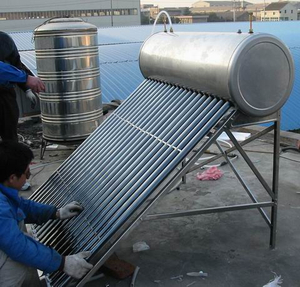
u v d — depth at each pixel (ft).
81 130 23.17
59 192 13.84
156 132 12.86
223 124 11.19
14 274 10.09
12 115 18.65
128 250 13.74
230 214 15.78
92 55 22.72
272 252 13.25
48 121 23.06
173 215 12.35
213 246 13.75
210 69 11.32
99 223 11.18
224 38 11.46
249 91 10.85
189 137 11.41
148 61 15.14
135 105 15.21
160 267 12.78
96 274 12.47
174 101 13.73
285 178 18.80
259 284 11.84
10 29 210.59
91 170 13.50
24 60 39.24
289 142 23.16
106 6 233.76
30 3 211.41
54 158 23.67
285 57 11.02
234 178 19.04
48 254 9.94
